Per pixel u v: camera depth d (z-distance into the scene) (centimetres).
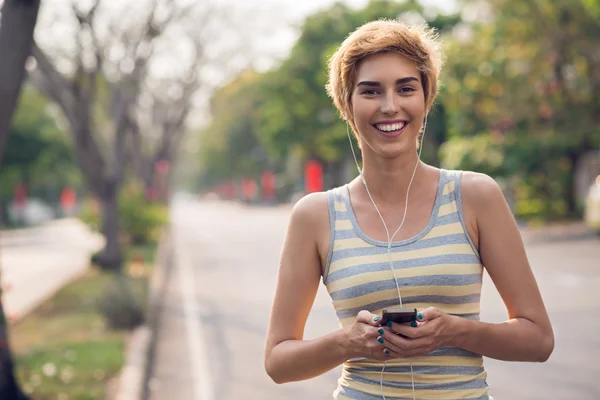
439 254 180
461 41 2355
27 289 1347
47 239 3294
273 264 1812
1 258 2147
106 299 884
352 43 187
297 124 4550
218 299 1198
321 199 194
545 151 2198
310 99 4434
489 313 893
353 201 191
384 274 179
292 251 194
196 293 1281
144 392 614
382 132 185
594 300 978
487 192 184
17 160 4006
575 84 2172
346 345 174
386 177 188
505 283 183
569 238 1906
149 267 1647
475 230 184
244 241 2769
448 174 189
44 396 559
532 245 1808
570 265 1376
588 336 761
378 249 183
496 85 2256
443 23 4034
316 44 4434
